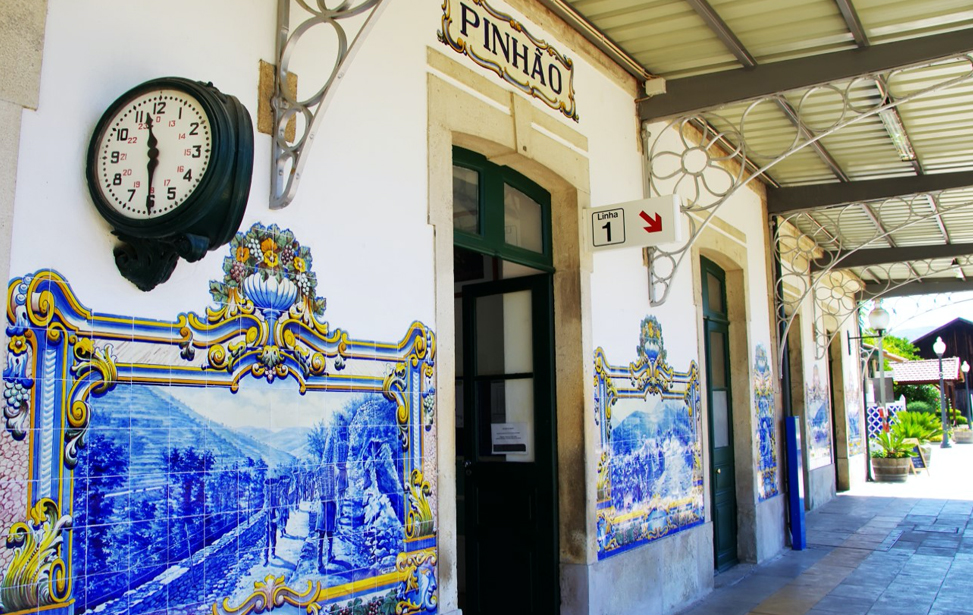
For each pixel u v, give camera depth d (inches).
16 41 102.5
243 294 128.2
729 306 370.0
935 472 804.6
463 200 201.2
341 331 145.2
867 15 227.5
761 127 319.9
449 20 182.7
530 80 211.3
